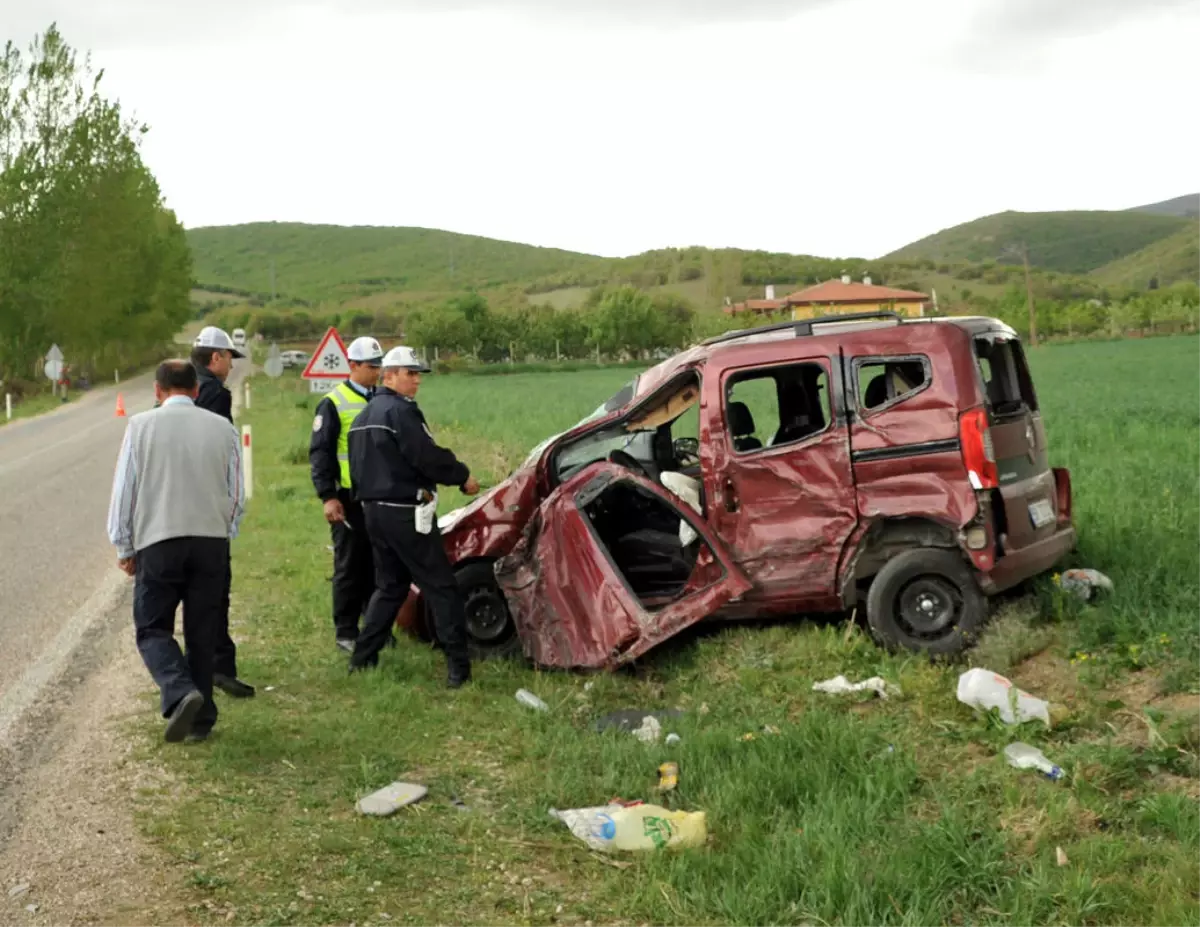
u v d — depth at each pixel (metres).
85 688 6.86
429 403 36.97
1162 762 4.70
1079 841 4.16
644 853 4.37
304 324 149.62
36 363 56.28
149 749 5.59
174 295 85.69
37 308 52.91
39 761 5.55
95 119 54.19
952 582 6.54
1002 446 6.73
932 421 6.54
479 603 7.36
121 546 5.59
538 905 3.96
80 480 18.66
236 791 5.03
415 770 5.32
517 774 5.21
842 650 6.58
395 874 4.20
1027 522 6.76
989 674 5.63
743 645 6.86
